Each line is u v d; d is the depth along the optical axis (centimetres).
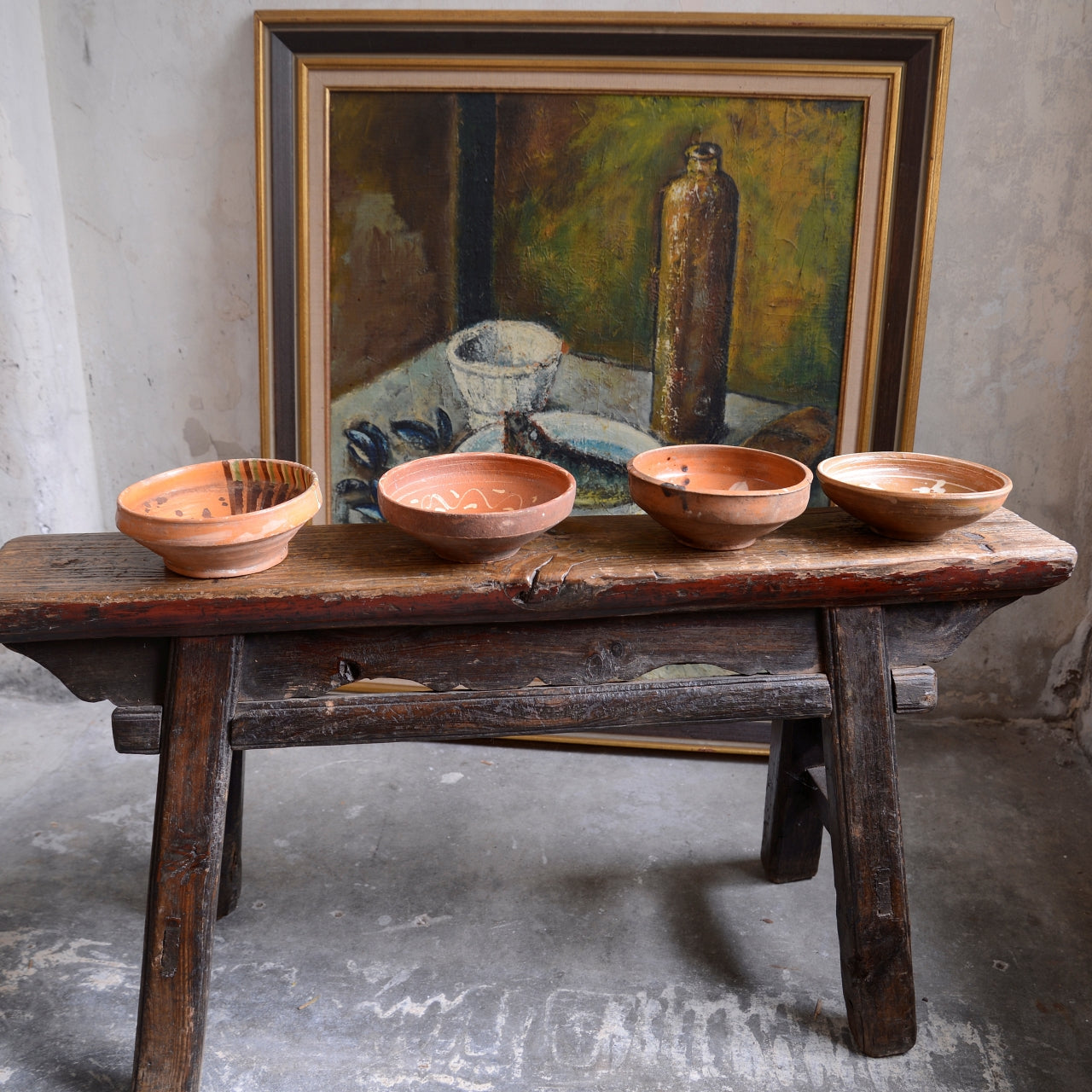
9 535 277
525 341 260
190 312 267
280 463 180
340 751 283
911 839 249
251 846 244
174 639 168
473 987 204
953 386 263
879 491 177
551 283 255
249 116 248
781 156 245
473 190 249
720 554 180
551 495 183
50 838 244
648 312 257
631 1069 186
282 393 264
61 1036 190
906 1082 183
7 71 236
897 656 188
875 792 184
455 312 258
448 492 188
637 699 178
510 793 266
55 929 215
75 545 180
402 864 239
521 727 176
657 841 249
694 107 242
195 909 170
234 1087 181
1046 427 266
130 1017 195
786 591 174
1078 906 227
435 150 246
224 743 170
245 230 258
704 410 264
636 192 248
